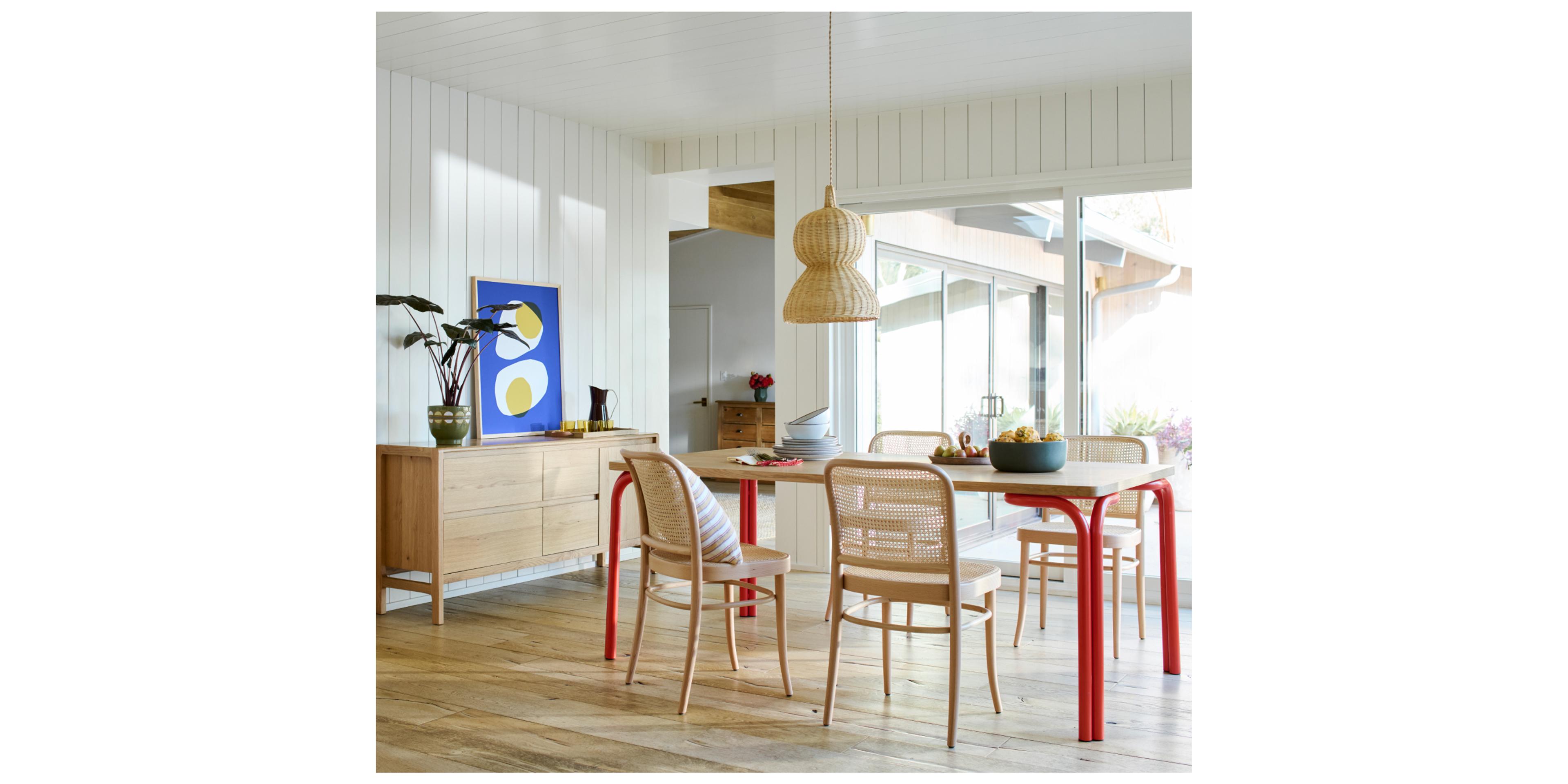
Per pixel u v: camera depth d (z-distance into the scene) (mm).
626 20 4047
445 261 4953
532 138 5422
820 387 5703
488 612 4617
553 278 5543
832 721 3098
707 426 11031
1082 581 2941
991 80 4824
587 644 4027
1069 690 3393
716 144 5992
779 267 5797
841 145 5590
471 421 5031
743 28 4145
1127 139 4879
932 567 2939
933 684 3465
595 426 5363
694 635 3203
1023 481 3080
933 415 5500
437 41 4305
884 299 5668
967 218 5371
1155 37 4219
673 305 11195
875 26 4102
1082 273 5043
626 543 5363
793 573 5605
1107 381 5000
